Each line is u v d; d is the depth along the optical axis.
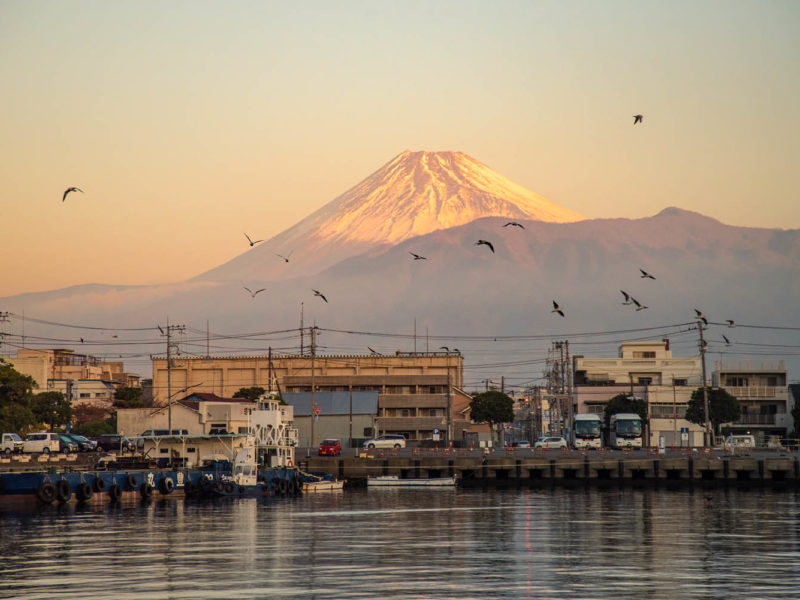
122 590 65.19
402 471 154.00
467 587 66.38
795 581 68.62
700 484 145.75
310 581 68.19
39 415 199.50
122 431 171.75
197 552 80.00
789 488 143.75
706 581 68.62
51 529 92.38
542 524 99.50
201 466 138.75
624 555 79.50
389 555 79.31
